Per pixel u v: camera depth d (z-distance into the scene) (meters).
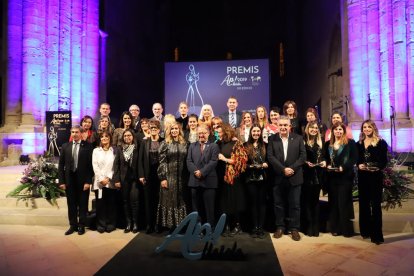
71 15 11.70
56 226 5.73
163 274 3.70
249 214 5.34
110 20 16.53
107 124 5.93
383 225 5.20
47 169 6.61
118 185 5.23
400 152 8.69
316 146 4.96
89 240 4.94
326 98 17.19
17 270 3.88
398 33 9.19
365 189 4.74
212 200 4.87
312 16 19.66
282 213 4.98
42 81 10.71
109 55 16.41
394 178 5.68
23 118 10.43
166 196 5.04
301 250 4.41
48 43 10.86
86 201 5.27
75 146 5.31
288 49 23.25
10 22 10.53
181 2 24.94
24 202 6.37
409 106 9.10
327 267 3.87
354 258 4.12
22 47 10.57
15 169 8.73
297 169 4.86
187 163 4.96
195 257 4.11
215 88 13.13
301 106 22.27
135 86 19.56
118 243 4.80
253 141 5.04
